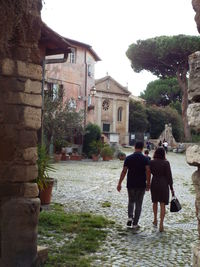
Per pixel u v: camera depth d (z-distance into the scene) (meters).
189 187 16.70
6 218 4.90
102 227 8.27
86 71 37.00
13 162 5.00
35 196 5.17
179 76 46.41
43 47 12.58
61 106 24.78
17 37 5.02
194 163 3.49
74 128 26.30
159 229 8.20
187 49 43.62
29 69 5.16
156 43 45.59
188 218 9.77
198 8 3.56
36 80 5.25
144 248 6.76
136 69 49.09
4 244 4.87
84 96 36.72
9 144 4.97
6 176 4.95
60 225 7.93
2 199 4.93
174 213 10.41
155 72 48.91
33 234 5.05
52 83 32.06
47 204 10.22
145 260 6.05
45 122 23.53
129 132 68.12
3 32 4.83
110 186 15.64
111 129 64.88
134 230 8.18
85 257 6.04
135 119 67.56
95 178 18.20
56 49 13.31
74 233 7.44
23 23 5.03
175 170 25.62
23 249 4.97
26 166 5.08
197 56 3.46
